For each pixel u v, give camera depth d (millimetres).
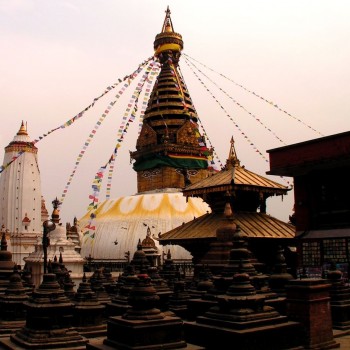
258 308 13203
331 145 25422
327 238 26281
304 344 13883
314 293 14477
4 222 66625
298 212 28312
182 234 32062
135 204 61469
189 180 62750
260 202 33188
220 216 32281
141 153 67250
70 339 13734
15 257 65312
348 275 24734
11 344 14078
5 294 17562
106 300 20734
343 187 26359
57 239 40188
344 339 15711
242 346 12156
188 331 13477
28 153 68562
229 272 16375
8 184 67188
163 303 18797
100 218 61406
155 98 67562
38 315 13672
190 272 46562
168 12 69688
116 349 11992
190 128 65875
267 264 31016
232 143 35281
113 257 56000
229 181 31375
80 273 38781
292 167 27000
